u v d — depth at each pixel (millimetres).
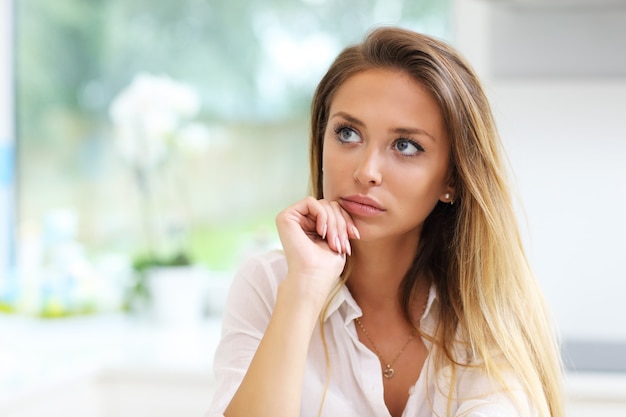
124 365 2441
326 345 1464
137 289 3178
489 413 1329
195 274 3160
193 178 3373
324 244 1366
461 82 1347
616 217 2791
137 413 2449
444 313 1476
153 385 2441
